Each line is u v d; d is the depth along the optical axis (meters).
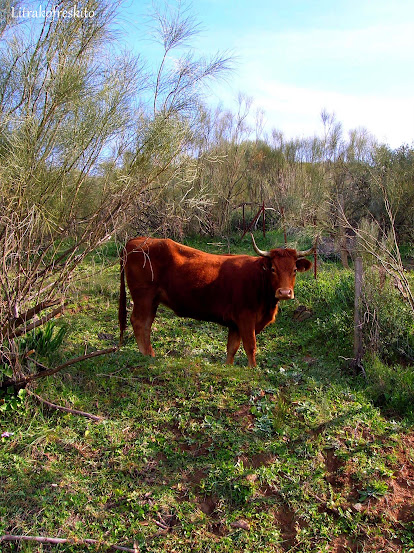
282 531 3.68
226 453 4.18
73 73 4.14
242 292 5.67
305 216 10.80
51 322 5.60
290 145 18.91
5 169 3.90
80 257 4.45
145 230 7.50
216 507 3.75
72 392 4.80
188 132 4.90
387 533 3.72
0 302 4.22
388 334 6.26
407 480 4.17
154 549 3.36
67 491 3.67
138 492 3.77
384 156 12.73
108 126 4.38
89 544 3.31
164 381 5.18
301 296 8.17
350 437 4.54
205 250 11.77
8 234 4.02
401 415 5.15
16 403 4.37
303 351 6.64
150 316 5.95
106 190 4.58
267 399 4.98
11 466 3.79
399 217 11.53
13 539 3.23
